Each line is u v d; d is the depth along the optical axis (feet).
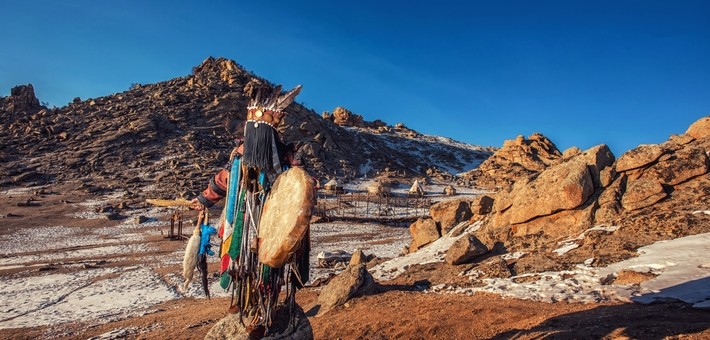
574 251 39.93
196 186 253.24
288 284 11.87
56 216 196.24
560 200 45.73
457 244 45.73
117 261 117.70
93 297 73.56
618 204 44.37
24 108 377.91
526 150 358.23
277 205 10.80
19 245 148.66
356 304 35.73
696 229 36.86
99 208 208.13
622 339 17.08
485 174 353.31
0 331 51.88
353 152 378.12
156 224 186.80
